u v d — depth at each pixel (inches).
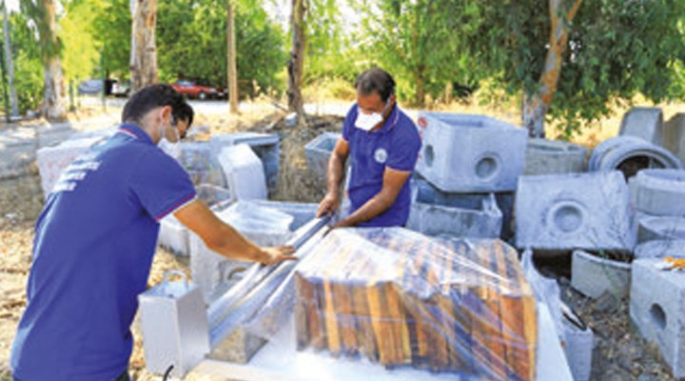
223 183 243.6
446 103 700.0
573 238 177.6
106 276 64.0
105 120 587.5
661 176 215.5
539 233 180.2
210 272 155.7
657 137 328.8
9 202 261.9
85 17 647.1
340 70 712.4
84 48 644.1
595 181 178.9
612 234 174.7
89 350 63.8
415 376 61.3
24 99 667.4
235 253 73.2
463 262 67.6
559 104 340.5
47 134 465.4
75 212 63.8
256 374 62.7
